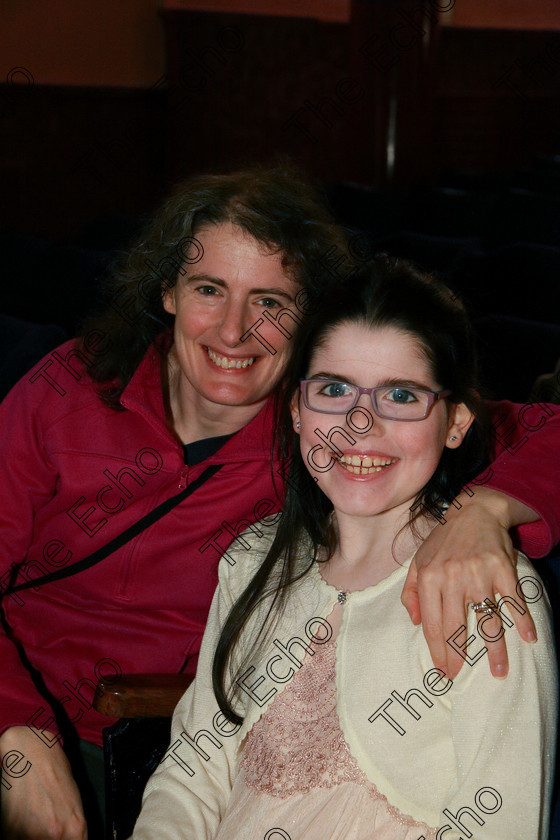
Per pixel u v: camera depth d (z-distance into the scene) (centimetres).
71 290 317
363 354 109
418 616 104
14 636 156
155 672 151
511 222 371
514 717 97
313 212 143
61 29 522
